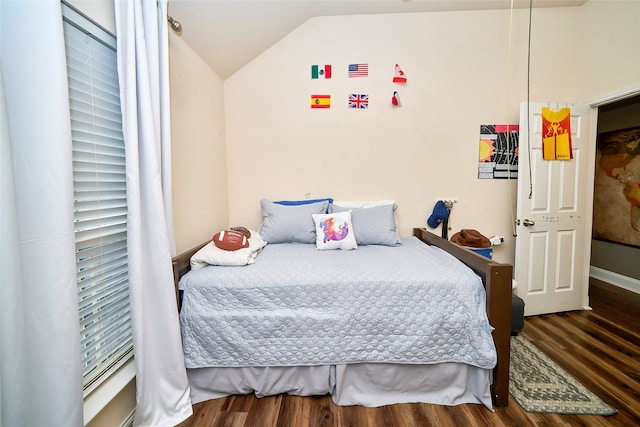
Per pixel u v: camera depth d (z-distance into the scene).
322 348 1.26
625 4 1.90
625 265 2.73
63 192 0.77
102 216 1.09
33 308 0.74
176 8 1.51
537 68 2.21
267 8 1.83
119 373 1.14
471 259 1.40
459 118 2.24
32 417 0.74
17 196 0.72
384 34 2.19
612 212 2.82
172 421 1.17
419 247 1.90
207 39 1.77
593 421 1.15
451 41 2.20
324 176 2.30
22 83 0.72
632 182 2.65
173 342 1.18
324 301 1.28
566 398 1.26
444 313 1.24
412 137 2.26
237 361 1.27
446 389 1.29
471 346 1.22
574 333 1.87
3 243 0.64
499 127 2.24
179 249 1.61
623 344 1.73
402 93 2.23
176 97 1.58
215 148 2.08
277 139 2.28
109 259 1.13
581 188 2.21
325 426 1.15
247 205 2.32
